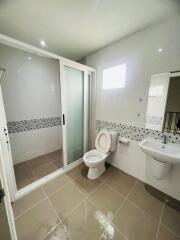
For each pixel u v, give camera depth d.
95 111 2.50
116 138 2.12
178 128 1.46
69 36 1.74
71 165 2.23
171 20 1.36
